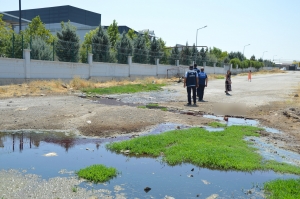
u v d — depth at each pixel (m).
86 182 5.12
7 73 18.41
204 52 55.94
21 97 15.70
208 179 5.48
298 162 6.52
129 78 30.88
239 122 11.21
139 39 37.47
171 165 6.18
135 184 5.14
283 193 4.70
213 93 21.86
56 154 6.72
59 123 9.77
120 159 6.48
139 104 15.49
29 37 22.89
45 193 4.59
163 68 37.56
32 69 20.08
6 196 4.44
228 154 6.55
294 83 33.62
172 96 19.72
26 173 5.46
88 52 25.77
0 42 20.16
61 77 22.61
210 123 10.56
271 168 6.04
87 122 10.03
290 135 9.12
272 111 13.80
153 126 9.91
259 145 7.77
